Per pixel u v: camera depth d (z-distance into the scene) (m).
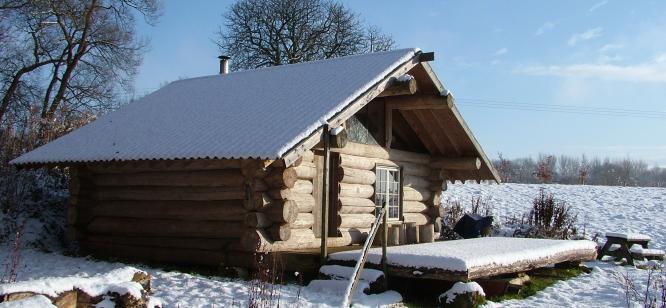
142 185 11.57
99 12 26.19
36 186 15.61
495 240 11.96
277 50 31.20
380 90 11.09
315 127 9.43
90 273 10.01
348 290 7.16
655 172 80.38
